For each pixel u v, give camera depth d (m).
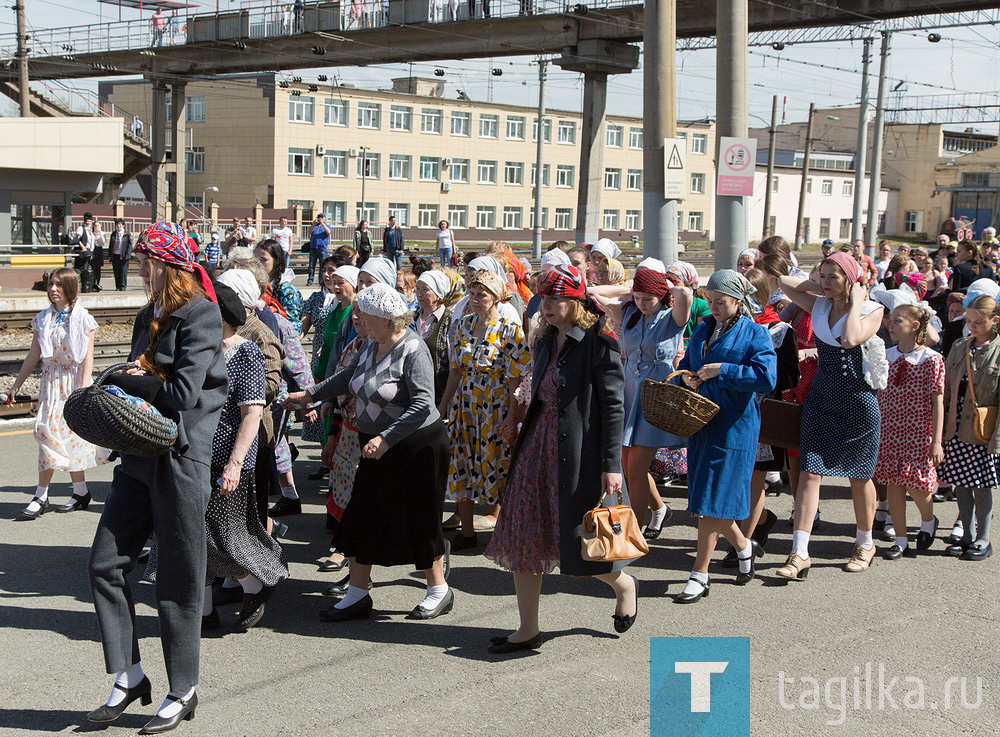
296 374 6.82
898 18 31.03
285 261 8.71
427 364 5.44
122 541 4.31
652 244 12.01
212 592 5.59
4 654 5.05
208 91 66.12
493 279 6.54
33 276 28.59
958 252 13.05
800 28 33.22
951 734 4.32
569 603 5.91
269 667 4.95
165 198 49.69
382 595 6.02
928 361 6.73
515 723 4.36
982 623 5.63
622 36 34.34
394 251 33.25
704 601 5.96
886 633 5.47
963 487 6.85
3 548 6.68
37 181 30.91
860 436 6.29
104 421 3.94
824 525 7.68
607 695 4.66
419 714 4.45
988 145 94.44
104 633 4.27
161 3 54.28
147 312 4.46
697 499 5.94
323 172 66.06
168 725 4.26
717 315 5.93
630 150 80.06
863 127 34.25
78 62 49.50
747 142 11.45
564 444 5.00
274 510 7.65
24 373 7.39
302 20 41.94
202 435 4.32
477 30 37.50
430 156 70.56
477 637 5.37
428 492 5.51
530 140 75.31
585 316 5.03
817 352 6.48
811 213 82.94
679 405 5.62
